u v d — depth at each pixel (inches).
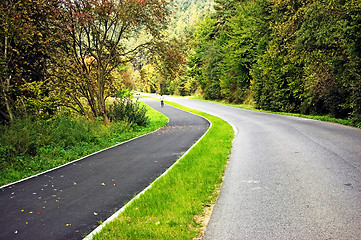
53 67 709.9
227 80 1873.8
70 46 742.5
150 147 523.2
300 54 800.3
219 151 403.5
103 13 713.0
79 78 712.4
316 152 346.6
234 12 2076.8
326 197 199.9
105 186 289.6
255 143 457.7
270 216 176.9
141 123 917.8
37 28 633.0
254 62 1561.3
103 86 807.7
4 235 183.3
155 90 4372.5
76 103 799.7
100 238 160.6
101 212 217.8
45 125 570.3
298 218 170.2
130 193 261.7
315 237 145.7
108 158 441.1
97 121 723.4
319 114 926.4
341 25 597.3
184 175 286.5
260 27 1316.4
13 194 280.1
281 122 734.5
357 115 591.8
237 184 251.8
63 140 530.6
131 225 175.5
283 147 400.8
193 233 159.8
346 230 150.3
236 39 1647.4
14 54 608.7
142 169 354.6
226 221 175.6
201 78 2524.6
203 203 211.5
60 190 284.2
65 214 217.2
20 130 479.2
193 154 399.5
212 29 2321.6
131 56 865.5
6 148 420.2
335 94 757.3
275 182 246.7
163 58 829.8
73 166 397.4
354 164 278.4
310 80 813.9
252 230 160.1
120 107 920.9
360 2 510.3
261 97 1255.5
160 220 179.6
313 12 651.5
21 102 635.5
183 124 938.1
